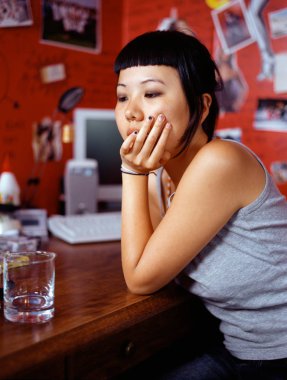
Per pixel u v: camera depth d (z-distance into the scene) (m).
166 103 0.87
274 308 0.91
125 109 0.90
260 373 0.91
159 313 0.84
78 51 1.73
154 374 1.07
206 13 1.77
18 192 1.37
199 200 0.84
